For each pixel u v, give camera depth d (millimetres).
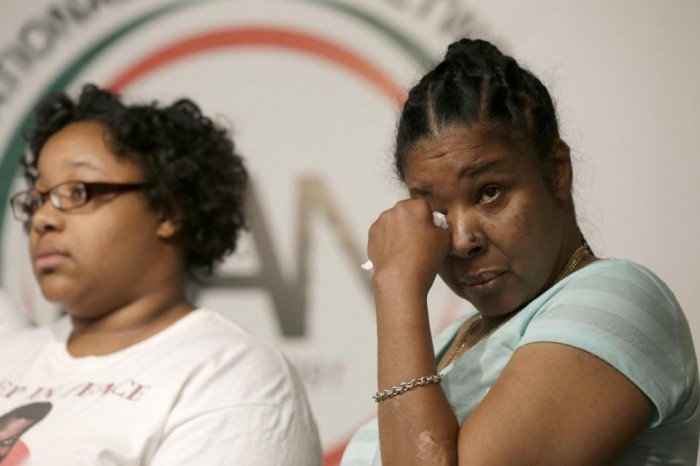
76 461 4926
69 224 5570
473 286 3779
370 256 3910
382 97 7988
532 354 3453
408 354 3572
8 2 8570
